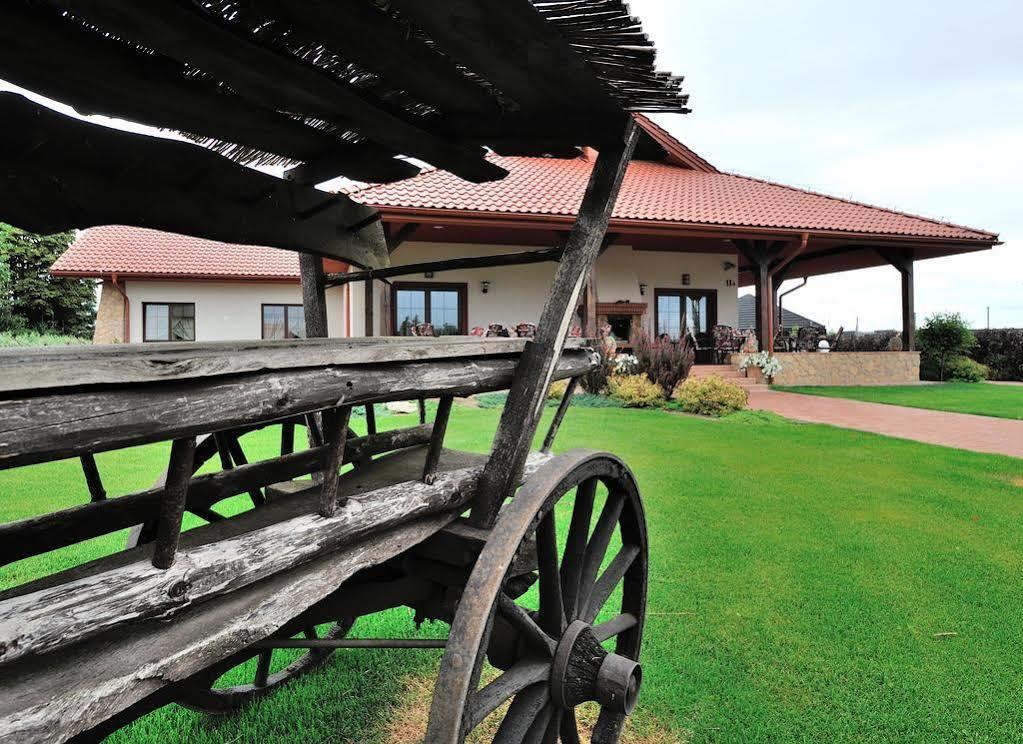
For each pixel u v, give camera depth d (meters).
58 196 1.84
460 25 1.32
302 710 2.36
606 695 1.61
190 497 1.79
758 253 15.02
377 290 13.32
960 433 8.98
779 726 2.24
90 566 1.17
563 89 1.62
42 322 25.17
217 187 2.27
